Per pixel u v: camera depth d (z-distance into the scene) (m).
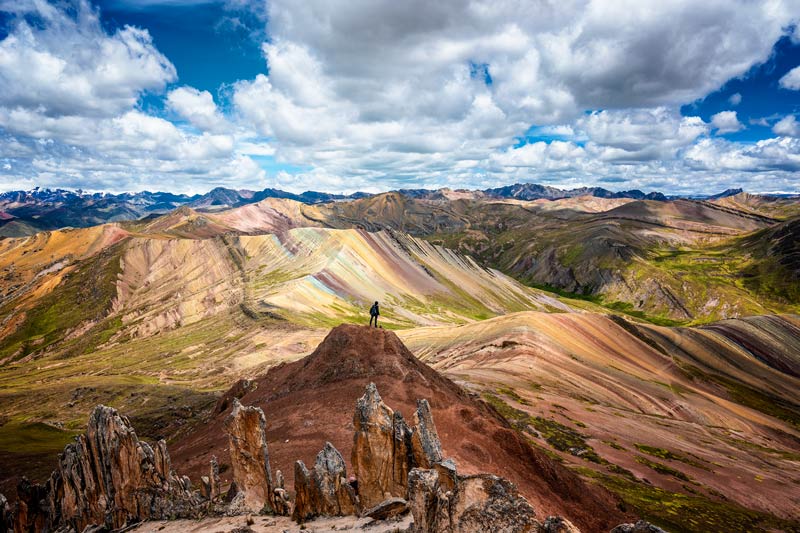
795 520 67.50
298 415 49.94
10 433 107.62
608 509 40.12
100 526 34.59
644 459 82.19
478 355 143.88
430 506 23.09
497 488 21.66
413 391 51.59
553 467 41.97
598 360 149.62
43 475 76.06
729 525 58.59
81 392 135.00
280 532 27.12
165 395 127.75
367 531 25.16
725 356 191.62
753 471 87.31
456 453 38.66
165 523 32.06
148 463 34.72
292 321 192.00
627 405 122.06
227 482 41.31
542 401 103.69
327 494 28.78
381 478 29.06
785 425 134.50
